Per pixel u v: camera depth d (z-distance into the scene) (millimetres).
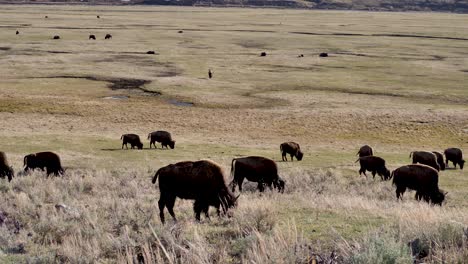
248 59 146250
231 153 58438
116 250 12391
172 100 92188
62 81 107062
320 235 13695
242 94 97062
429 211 17953
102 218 17547
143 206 21594
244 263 10516
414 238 11461
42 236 14750
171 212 18453
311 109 84750
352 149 63844
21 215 18906
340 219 17016
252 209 16484
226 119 79062
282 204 22219
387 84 109000
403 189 32156
